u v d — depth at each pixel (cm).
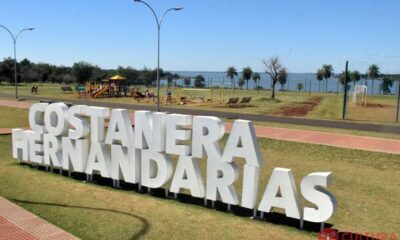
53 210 941
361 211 1047
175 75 12712
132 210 962
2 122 2720
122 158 1145
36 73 11750
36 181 1225
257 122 2803
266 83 14338
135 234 803
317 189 853
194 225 872
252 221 922
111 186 1192
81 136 1230
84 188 1158
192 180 1026
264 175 1421
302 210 908
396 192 1230
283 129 2417
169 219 905
